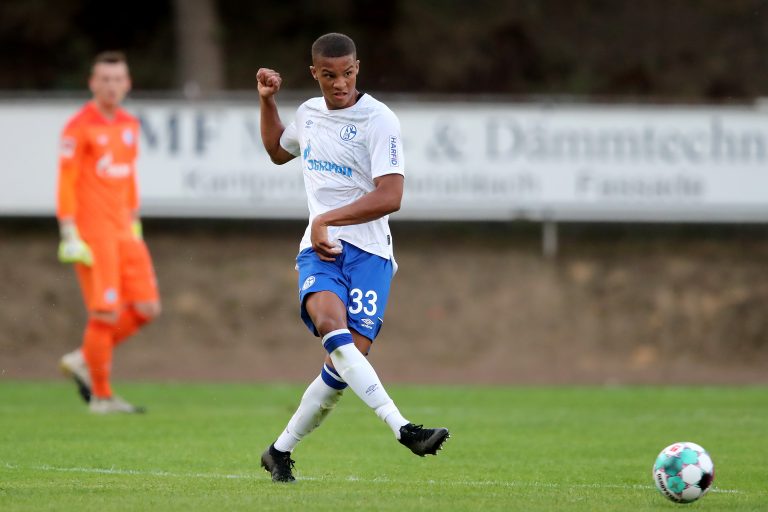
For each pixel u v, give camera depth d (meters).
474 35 99.38
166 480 25.42
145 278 44.19
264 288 75.06
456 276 75.50
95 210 42.94
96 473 26.88
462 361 69.50
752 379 65.12
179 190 70.31
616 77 96.19
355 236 23.56
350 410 46.59
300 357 70.25
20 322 72.12
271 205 70.62
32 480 25.50
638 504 21.97
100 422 39.66
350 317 23.39
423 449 21.55
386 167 23.25
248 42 102.31
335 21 101.62
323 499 21.64
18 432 36.28
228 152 70.44
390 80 99.31
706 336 72.06
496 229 79.62
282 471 24.52
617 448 33.81
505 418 43.00
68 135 42.72
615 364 69.19
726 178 70.69
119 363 68.00
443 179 70.38
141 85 98.25
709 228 79.94
